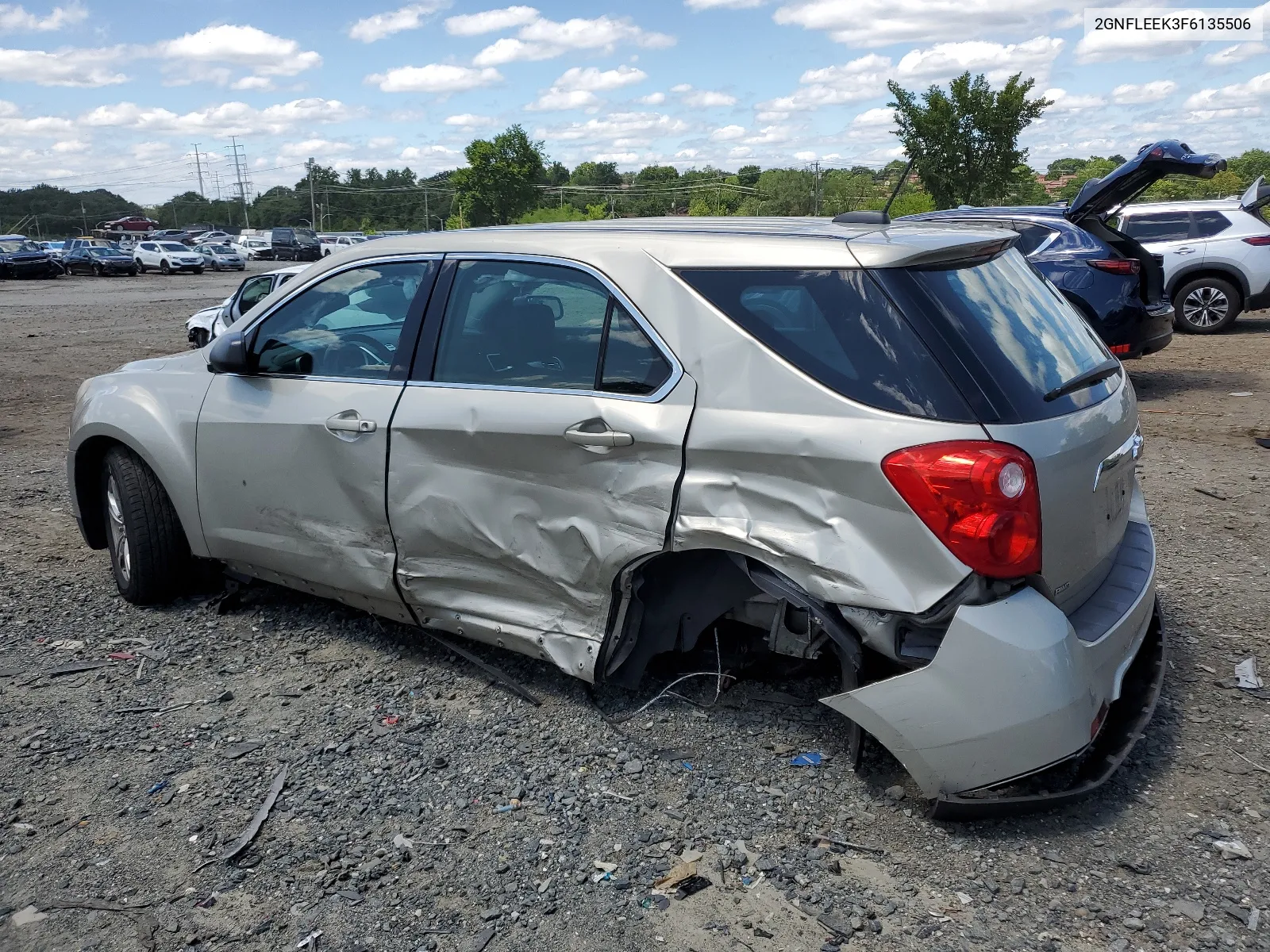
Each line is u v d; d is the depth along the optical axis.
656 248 3.24
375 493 3.73
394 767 3.28
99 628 4.45
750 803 3.03
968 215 10.40
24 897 2.69
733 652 3.65
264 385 4.09
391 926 2.56
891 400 2.76
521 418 3.35
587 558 3.28
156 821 3.01
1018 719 2.64
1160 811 2.95
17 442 8.80
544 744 3.39
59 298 30.22
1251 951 2.40
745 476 2.95
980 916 2.54
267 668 4.03
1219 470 6.91
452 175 68.56
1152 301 9.68
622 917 2.57
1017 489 2.65
